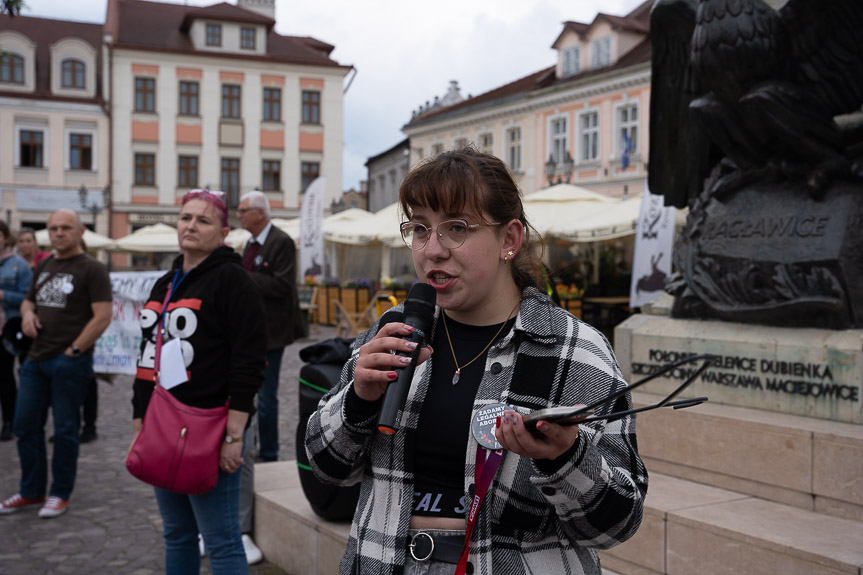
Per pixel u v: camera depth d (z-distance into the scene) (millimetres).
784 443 3340
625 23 28281
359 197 50750
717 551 2963
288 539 3838
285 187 40219
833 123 3867
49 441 7012
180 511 3150
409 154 38531
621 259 21219
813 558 2658
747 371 3900
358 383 1631
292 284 5676
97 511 5047
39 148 37625
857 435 3143
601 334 1691
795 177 4004
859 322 3654
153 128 38500
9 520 4859
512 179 1692
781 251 3930
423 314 1715
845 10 3719
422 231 1670
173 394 3080
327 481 1810
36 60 38156
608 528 1506
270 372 5656
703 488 3572
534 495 1574
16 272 6973
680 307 4418
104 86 38031
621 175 27422
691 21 4344
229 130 39344
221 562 3041
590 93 28266
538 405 1589
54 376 4902
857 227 3721
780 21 3814
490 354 1660
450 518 1646
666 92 4645
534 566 1583
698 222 4422
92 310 4988
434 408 1678
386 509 1687
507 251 1701
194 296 3129
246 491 4117
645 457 3928
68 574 3994
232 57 39125
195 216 3170
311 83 40312
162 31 39812
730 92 3971
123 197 38281
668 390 4301
